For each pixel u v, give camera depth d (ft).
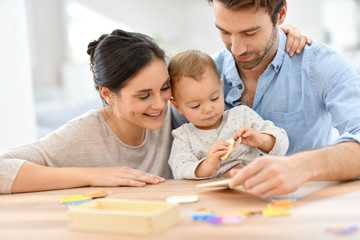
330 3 22.82
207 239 2.29
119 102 4.33
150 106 4.21
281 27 5.03
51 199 3.56
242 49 4.18
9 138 8.53
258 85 4.86
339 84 4.34
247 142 4.21
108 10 27.58
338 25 23.13
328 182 3.42
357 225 2.34
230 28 4.04
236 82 5.03
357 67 19.88
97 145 4.75
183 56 4.55
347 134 3.64
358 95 4.17
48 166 4.52
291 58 4.79
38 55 26.58
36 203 3.43
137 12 28.32
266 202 2.95
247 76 5.00
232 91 5.12
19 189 4.05
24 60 8.91
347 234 2.20
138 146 4.92
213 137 4.67
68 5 26.94
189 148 4.68
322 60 4.55
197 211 2.77
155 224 2.43
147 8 28.50
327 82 4.46
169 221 2.53
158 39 25.57
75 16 27.37
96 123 4.78
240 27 3.99
